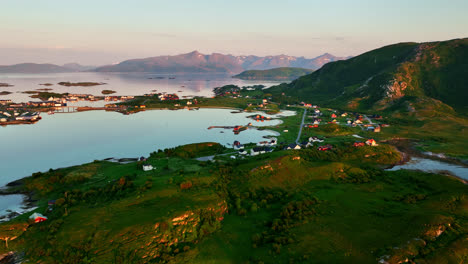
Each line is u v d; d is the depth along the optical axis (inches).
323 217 3467.0
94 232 2947.8
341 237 2972.4
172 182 4178.2
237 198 3986.2
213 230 3250.5
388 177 5177.2
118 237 2891.2
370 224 3250.5
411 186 4690.0
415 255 2669.8
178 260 2733.8
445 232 3009.4
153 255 2802.7
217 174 4734.3
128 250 2783.0
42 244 2888.8
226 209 3713.1
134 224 3058.6
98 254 2719.0
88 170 5290.4
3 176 5393.7
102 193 4023.1
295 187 4626.0
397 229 3093.0
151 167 5128.0
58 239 2893.7
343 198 4055.1
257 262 2659.9
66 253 2721.5
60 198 3885.3
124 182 4205.2
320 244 2864.2
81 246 2795.3
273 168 5044.3
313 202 3870.6
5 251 2832.2
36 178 4916.3
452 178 4817.9
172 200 3634.4
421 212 3440.0
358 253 2679.6
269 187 4525.1
